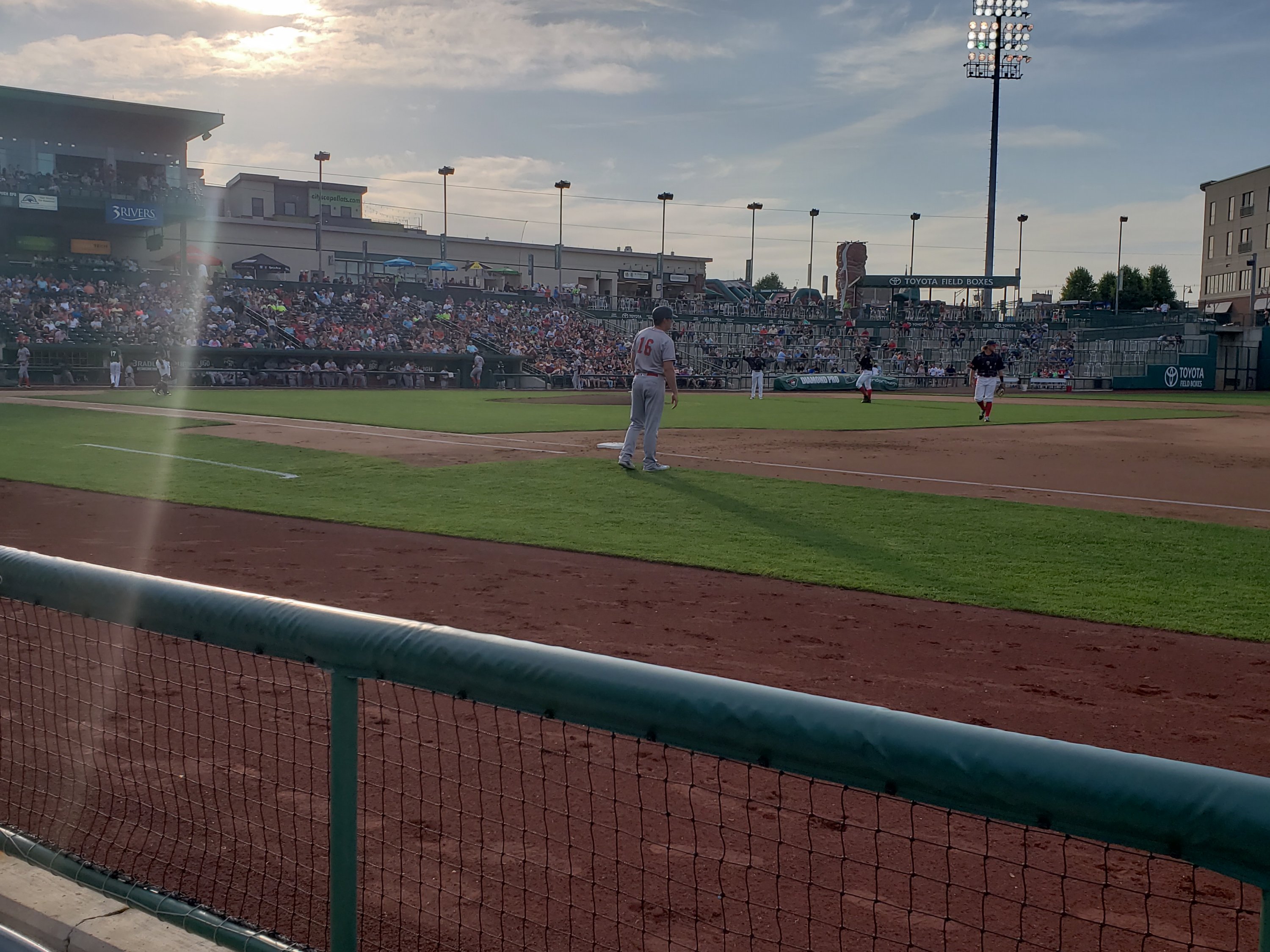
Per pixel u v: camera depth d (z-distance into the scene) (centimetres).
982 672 578
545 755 432
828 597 754
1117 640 652
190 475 1386
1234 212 8000
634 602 732
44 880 321
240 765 413
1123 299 9825
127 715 471
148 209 4681
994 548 935
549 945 289
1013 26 6238
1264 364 6066
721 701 195
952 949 291
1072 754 165
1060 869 346
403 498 1205
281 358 4341
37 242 4703
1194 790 153
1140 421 2720
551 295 6138
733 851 351
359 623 243
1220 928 309
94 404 2745
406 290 5475
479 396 3791
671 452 1691
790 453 1703
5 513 1075
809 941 292
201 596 269
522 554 898
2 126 4591
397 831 360
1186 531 1023
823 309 7006
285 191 6500
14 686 505
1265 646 641
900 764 176
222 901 307
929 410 3119
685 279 7750
